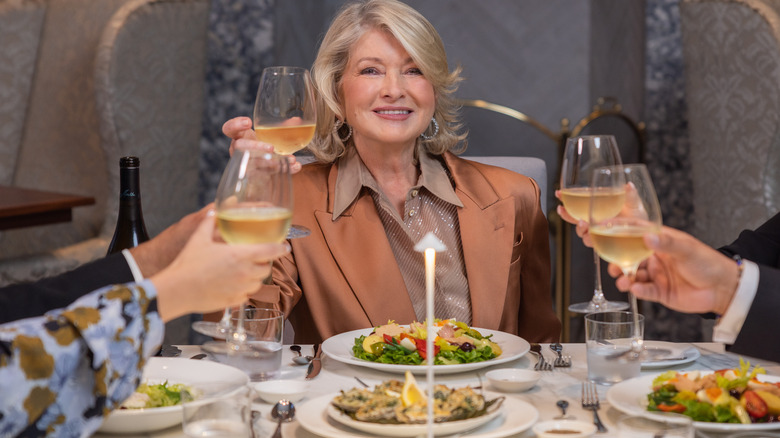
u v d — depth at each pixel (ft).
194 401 3.36
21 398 3.09
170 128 11.62
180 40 11.64
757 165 9.73
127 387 3.23
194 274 3.32
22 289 4.34
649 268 4.09
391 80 6.01
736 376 3.81
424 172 6.25
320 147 6.37
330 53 6.21
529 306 6.53
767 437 3.37
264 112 5.14
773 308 3.97
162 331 3.30
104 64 10.64
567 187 4.95
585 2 12.50
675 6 12.21
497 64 12.67
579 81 12.60
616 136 12.10
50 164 12.11
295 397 4.07
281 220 3.51
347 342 4.99
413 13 6.11
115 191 10.90
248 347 4.41
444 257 6.14
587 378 4.46
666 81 12.35
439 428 3.46
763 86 9.58
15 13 12.53
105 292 3.26
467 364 4.42
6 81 12.44
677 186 12.46
